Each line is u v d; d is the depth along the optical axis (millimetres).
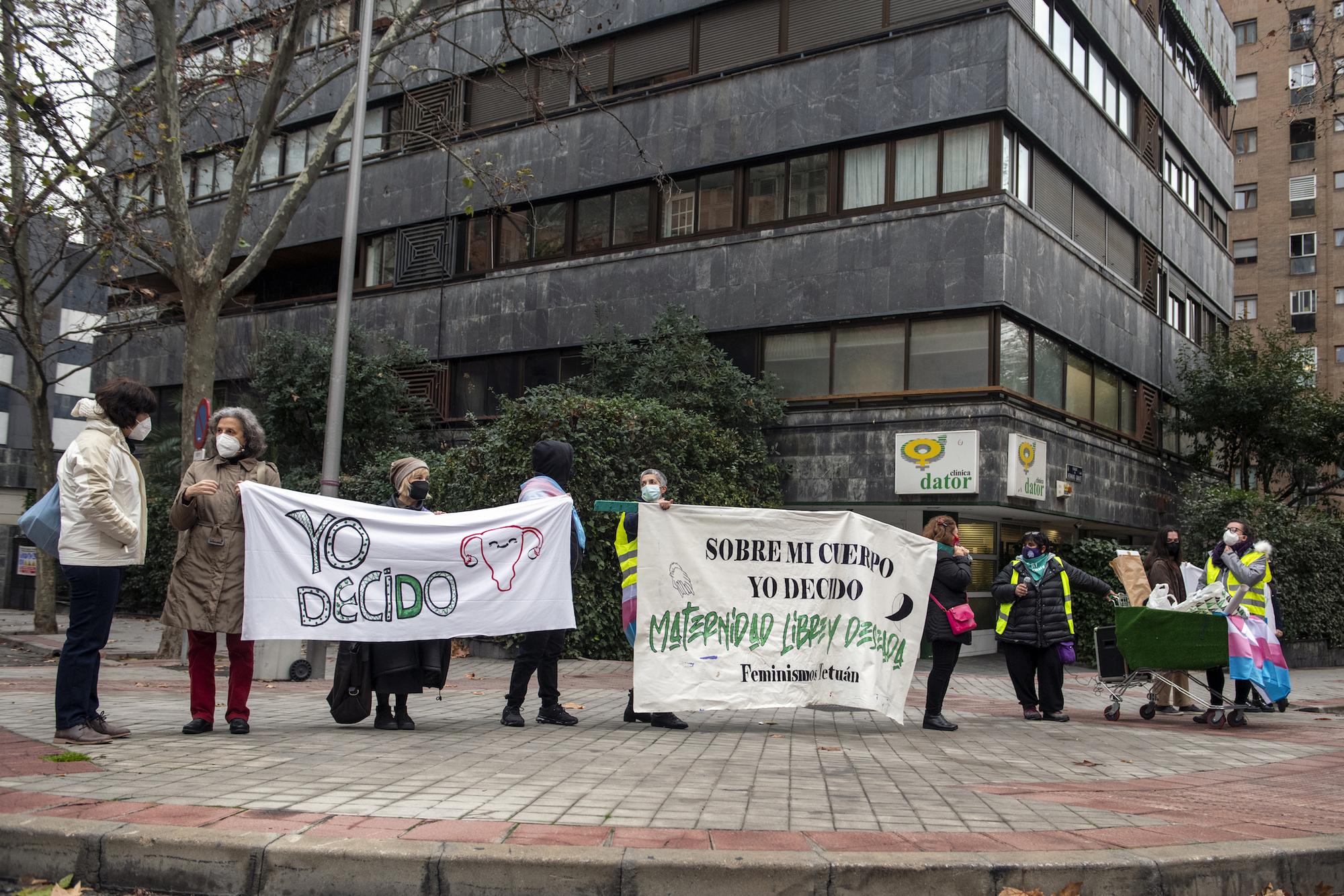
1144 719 10492
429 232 23391
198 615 6535
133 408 6188
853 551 8367
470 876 3719
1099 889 3918
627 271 20375
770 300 18766
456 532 7461
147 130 16594
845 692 8203
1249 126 47938
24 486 36938
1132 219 22906
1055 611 9844
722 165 19578
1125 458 21875
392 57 23641
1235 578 10117
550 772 5527
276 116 13578
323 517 7027
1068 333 19188
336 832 3996
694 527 7965
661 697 7695
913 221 17500
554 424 14875
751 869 3730
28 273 18047
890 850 3992
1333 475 27375
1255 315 47188
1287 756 7828
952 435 16688
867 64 18188
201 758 5562
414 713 8383
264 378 22062
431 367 22875
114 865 3867
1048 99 18625
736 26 19812
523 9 15148
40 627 19156
